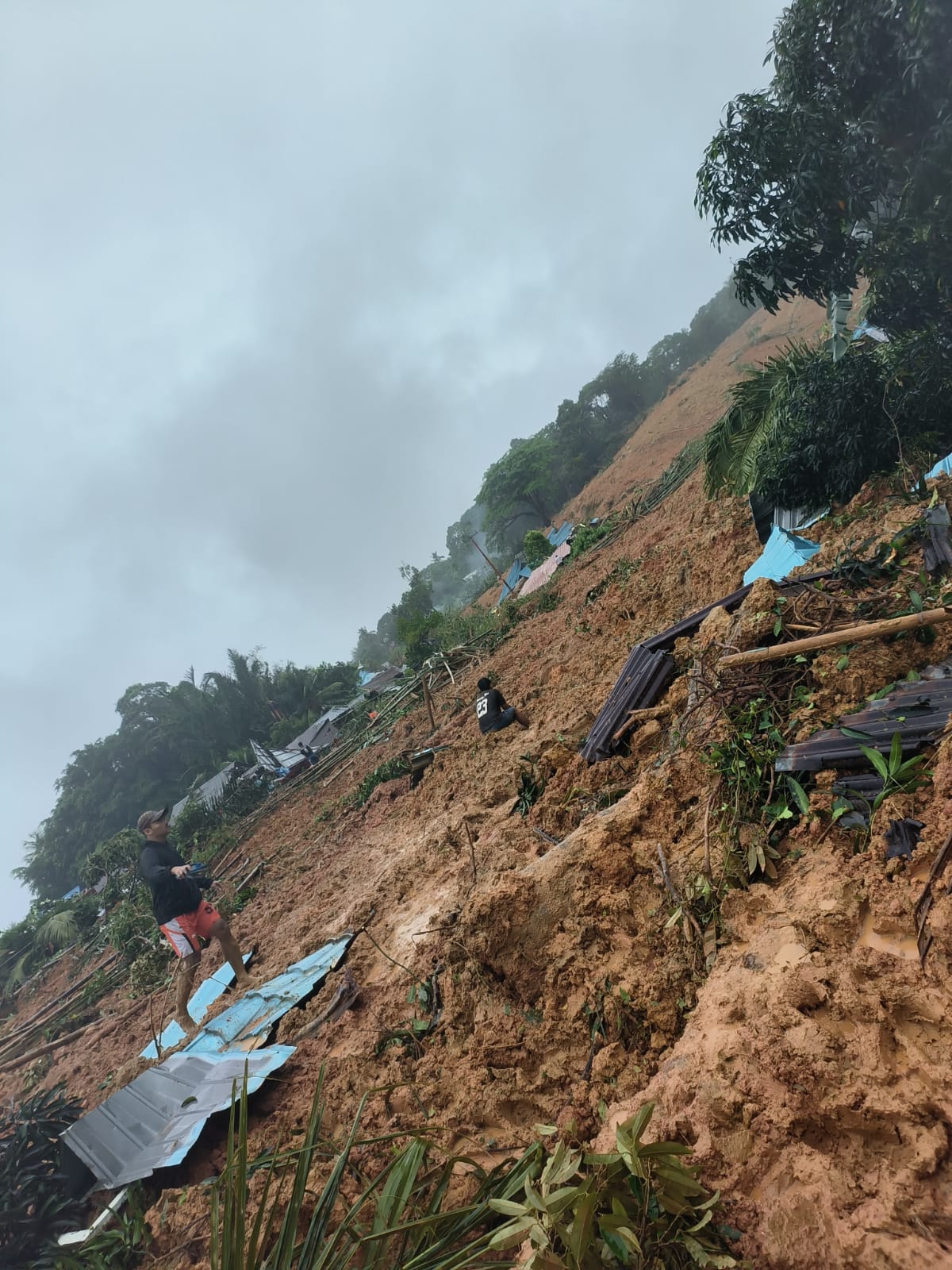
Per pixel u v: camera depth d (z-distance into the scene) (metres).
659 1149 2.02
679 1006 3.04
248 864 17.75
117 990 15.01
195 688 55.59
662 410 52.41
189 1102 4.62
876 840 2.85
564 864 3.98
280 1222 3.17
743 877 3.25
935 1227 1.74
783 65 7.24
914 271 7.13
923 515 4.62
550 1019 3.49
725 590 8.42
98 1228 4.03
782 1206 1.94
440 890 5.92
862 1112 2.02
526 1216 2.00
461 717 14.15
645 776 4.41
